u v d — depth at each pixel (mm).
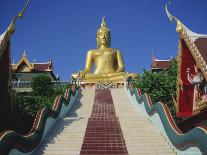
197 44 15633
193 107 18438
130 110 23656
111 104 25516
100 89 30453
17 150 12250
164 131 16109
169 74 29250
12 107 18359
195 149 11078
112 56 41594
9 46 16641
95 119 19875
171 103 25578
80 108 24594
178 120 20828
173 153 14086
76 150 14828
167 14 17156
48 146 15305
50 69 50875
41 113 16500
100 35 43188
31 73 50125
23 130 22062
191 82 17562
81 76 38219
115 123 18875
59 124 18734
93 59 42031
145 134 16844
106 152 14547
